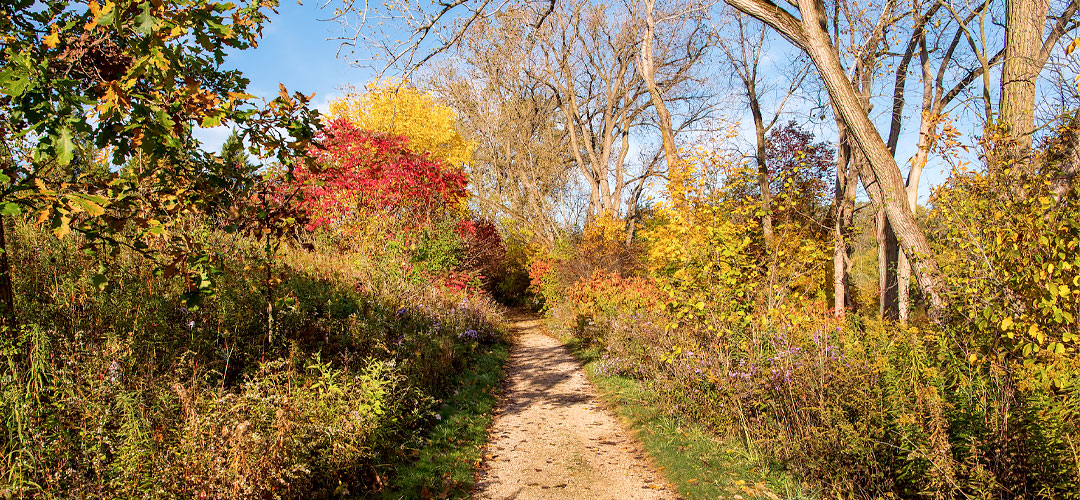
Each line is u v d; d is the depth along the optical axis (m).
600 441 6.93
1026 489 3.57
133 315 5.00
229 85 3.81
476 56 21.72
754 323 6.41
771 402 5.65
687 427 6.97
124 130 3.04
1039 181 4.75
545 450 6.58
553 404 8.90
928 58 13.57
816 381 5.11
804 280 7.23
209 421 3.82
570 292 18.14
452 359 9.80
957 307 4.49
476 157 31.42
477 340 13.05
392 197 11.83
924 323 5.72
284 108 3.73
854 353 5.06
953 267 4.64
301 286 7.29
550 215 29.56
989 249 4.35
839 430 4.60
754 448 5.82
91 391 3.70
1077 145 5.41
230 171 4.13
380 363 5.73
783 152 20.94
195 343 5.18
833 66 7.30
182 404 4.02
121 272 5.41
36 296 4.92
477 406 8.09
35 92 2.86
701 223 7.33
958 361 4.34
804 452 4.98
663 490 5.37
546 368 12.20
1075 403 3.37
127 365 4.25
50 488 3.13
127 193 3.72
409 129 24.30
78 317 4.76
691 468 5.71
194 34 3.09
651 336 8.77
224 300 5.62
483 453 6.36
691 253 7.18
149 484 3.39
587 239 22.00
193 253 3.92
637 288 12.91
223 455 3.76
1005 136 5.48
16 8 3.32
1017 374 3.89
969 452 3.75
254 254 6.35
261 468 3.76
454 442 6.45
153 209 3.88
